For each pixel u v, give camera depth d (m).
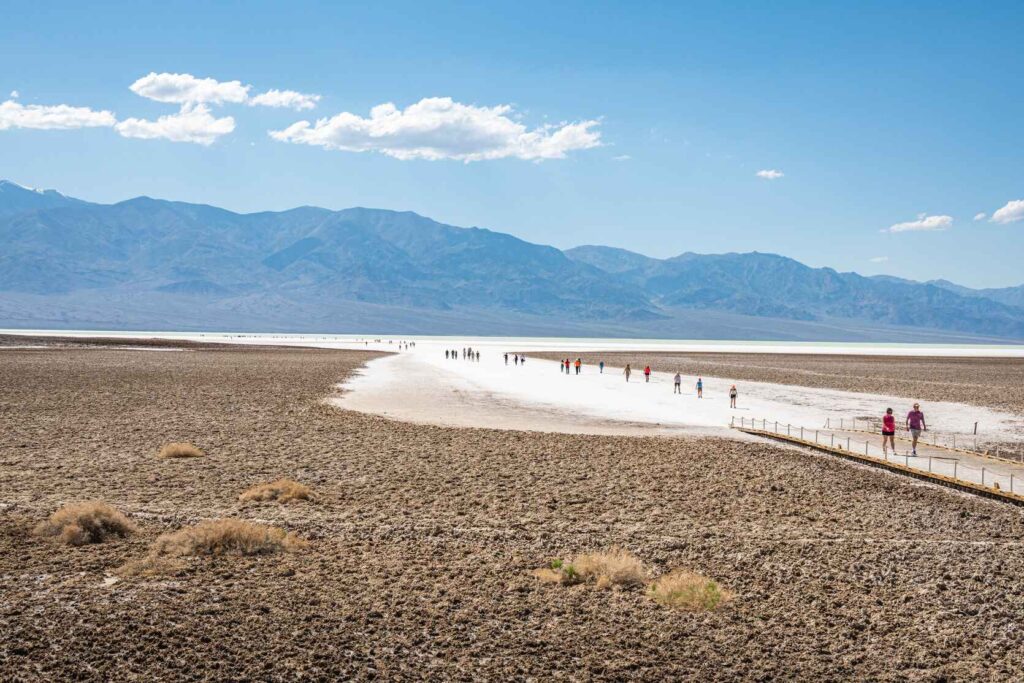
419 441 40.00
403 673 14.60
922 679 14.73
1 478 29.44
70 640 15.34
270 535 21.84
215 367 94.81
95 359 108.06
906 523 24.98
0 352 121.69
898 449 38.69
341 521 24.36
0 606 16.78
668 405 59.47
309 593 18.11
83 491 27.52
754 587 19.12
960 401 65.69
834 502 27.70
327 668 14.66
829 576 19.89
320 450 37.03
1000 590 19.02
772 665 15.17
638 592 18.72
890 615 17.52
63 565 19.38
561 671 14.82
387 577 19.33
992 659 15.52
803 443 39.84
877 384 83.94
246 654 15.06
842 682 14.59
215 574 19.16
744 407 58.91
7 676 13.93
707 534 23.45
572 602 18.03
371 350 165.88
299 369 94.25
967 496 28.78
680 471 32.81
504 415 51.72
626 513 25.97
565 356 148.25
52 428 42.50
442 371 96.12
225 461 33.81
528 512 25.95
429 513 25.56
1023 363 141.88
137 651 15.05
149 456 34.66
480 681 14.38
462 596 18.22
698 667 15.07
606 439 41.38
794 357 159.62
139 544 21.27
